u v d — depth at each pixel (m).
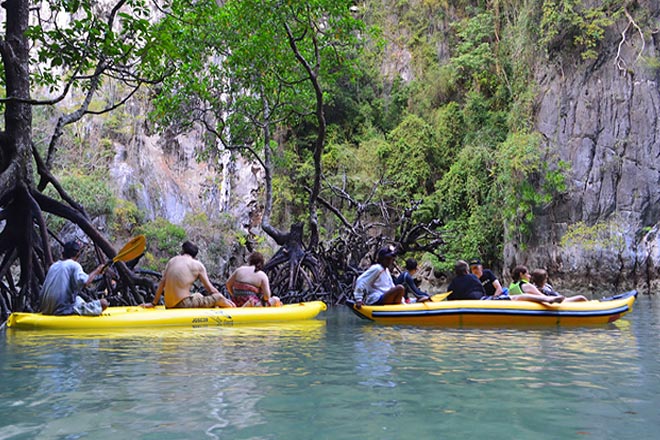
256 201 28.44
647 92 21.56
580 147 22.58
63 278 6.10
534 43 24.97
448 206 27.08
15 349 4.39
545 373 3.39
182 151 27.59
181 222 24.61
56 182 8.68
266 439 2.04
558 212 22.75
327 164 29.50
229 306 7.02
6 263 7.61
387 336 5.40
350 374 3.34
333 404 2.58
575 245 21.75
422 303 6.88
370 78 33.25
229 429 2.17
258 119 14.54
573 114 22.94
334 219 27.95
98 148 23.98
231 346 4.61
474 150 27.27
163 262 21.09
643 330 5.97
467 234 25.83
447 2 33.00
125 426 2.21
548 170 22.94
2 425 2.23
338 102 31.84
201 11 11.23
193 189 27.25
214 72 13.45
